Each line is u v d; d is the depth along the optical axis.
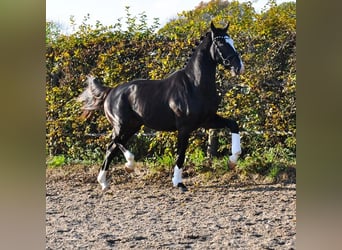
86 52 10.79
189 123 8.51
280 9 9.93
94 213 7.55
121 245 5.94
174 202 8.11
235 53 8.28
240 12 10.50
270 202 7.89
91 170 10.34
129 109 9.02
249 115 9.99
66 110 10.97
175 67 10.29
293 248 5.63
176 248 5.79
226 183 9.22
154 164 10.13
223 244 5.89
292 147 9.83
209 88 8.45
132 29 10.58
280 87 9.84
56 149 11.16
